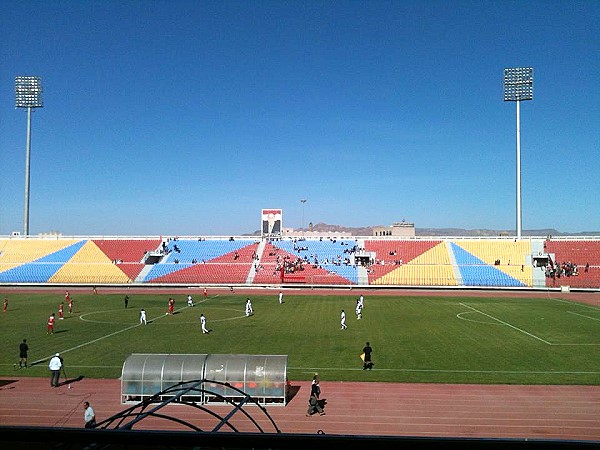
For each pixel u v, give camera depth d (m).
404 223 151.38
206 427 22.59
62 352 37.16
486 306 65.25
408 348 38.94
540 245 97.88
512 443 3.46
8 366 33.06
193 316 55.53
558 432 22.23
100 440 3.61
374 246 104.19
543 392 27.77
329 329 47.22
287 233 161.00
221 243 108.38
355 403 26.14
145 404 8.85
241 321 52.00
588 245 96.62
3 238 106.88
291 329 47.16
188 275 93.81
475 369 32.56
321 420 23.83
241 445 3.55
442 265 95.06
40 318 53.50
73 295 76.62
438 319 53.72
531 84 91.88
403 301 70.75
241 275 93.81
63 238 107.94
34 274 94.25
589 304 67.56
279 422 23.56
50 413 24.50
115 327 48.09
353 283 90.31
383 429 22.69
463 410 25.00
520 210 98.69
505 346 39.62
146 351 37.56
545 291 84.25
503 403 25.98
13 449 9.34
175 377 25.80
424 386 29.00
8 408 25.14
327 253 102.69
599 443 3.44
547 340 42.09
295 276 93.25
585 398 26.70
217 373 25.92
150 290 84.62
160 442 3.59
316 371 32.31
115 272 95.19
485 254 97.31
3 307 60.78
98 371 31.94
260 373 25.89
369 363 33.03
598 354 36.78
